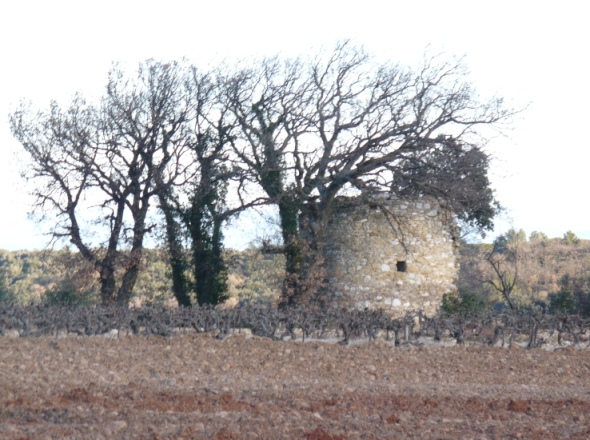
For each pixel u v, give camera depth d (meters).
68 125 47.12
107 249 48.19
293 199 44.50
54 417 14.72
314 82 46.34
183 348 27.34
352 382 21.69
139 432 13.59
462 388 20.89
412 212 44.16
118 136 48.38
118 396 17.52
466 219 55.22
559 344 32.66
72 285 49.91
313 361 25.50
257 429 14.09
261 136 46.34
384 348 29.47
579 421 16.23
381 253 43.94
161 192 49.06
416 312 38.78
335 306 44.16
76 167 47.25
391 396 18.77
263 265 50.91
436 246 44.56
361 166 44.12
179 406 16.31
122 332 32.22
